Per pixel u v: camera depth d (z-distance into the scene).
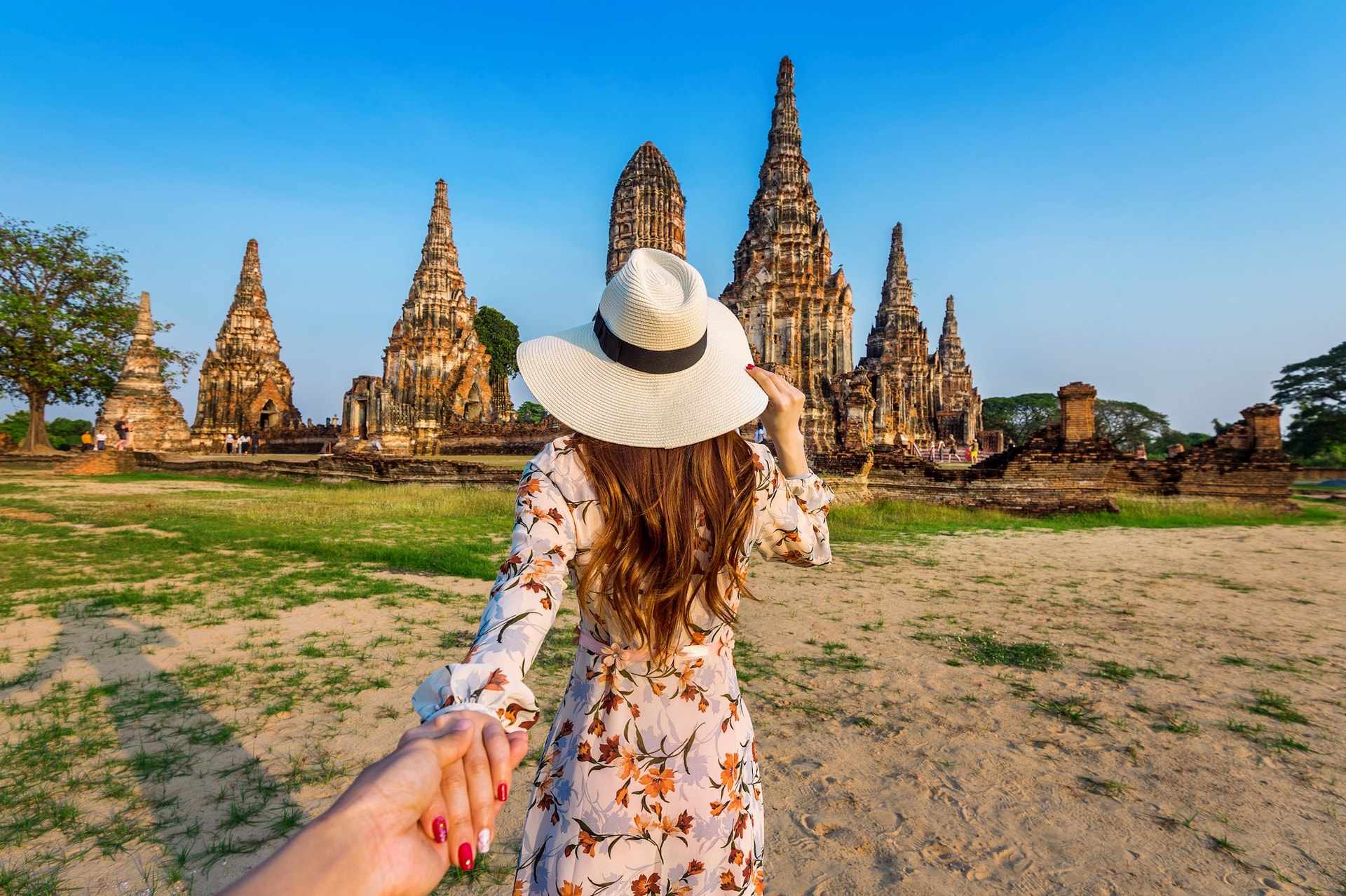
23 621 6.07
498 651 1.11
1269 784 3.51
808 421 25.31
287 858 0.53
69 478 24.95
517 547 1.35
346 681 4.67
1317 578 9.45
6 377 33.19
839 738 4.03
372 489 20.78
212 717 4.08
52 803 3.11
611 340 1.50
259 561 9.01
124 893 2.53
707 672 1.53
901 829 3.08
